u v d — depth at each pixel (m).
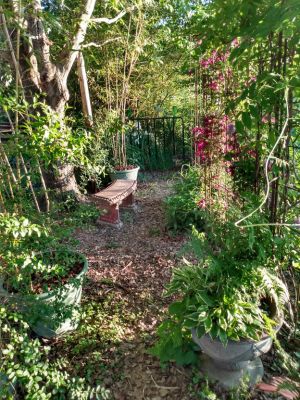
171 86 6.50
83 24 3.56
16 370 1.31
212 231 1.84
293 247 1.76
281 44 1.38
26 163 1.81
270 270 1.74
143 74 6.15
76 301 2.09
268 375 1.73
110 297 2.49
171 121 6.75
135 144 6.54
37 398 1.27
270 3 0.99
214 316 1.55
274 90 1.27
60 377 1.41
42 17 1.73
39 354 1.37
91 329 2.12
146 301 2.44
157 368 1.84
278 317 1.61
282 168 1.61
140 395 1.69
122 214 4.32
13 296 1.56
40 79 3.56
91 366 1.86
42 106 1.70
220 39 1.32
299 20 1.00
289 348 1.85
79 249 3.33
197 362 1.80
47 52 3.43
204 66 2.42
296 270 2.02
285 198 1.66
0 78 1.84
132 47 4.80
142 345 2.01
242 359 1.54
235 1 1.09
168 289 1.84
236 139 1.98
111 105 5.65
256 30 1.04
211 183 2.73
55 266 1.69
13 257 1.50
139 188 5.55
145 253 3.21
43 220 1.83
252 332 1.48
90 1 3.54
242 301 1.58
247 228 1.55
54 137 1.55
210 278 1.71
